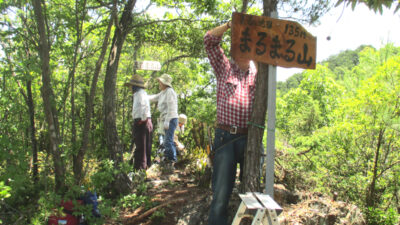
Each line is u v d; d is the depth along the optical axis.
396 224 4.78
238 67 2.91
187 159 6.17
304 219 3.46
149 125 5.50
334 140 5.80
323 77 10.66
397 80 5.11
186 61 9.70
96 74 3.80
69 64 4.23
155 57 9.10
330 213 3.68
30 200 3.55
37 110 4.37
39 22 3.32
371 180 5.29
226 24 2.75
